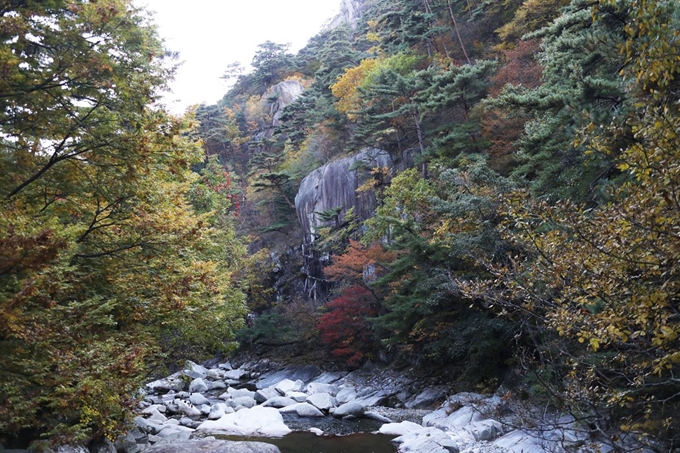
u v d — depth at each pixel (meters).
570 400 6.74
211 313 13.69
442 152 26.84
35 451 7.95
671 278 5.33
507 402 14.66
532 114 18.88
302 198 42.62
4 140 8.32
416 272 20.02
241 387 29.61
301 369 29.58
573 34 14.04
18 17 7.52
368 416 19.06
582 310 6.23
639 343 6.35
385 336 26.14
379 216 25.02
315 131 50.53
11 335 6.36
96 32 8.10
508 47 34.72
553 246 6.34
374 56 54.72
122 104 8.57
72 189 8.99
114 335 9.00
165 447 12.54
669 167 4.87
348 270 27.80
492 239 15.42
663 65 5.67
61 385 6.73
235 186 51.88
